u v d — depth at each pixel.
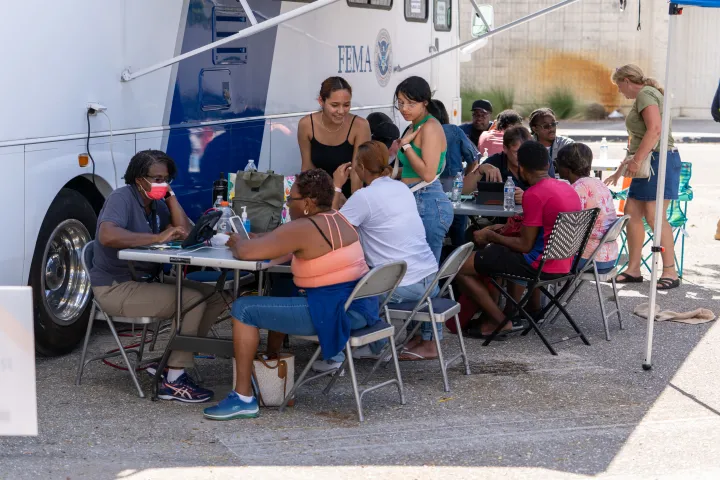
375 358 7.86
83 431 6.17
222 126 9.15
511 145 9.59
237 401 6.45
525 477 5.55
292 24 10.05
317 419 6.49
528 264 8.05
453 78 14.69
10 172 6.93
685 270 11.59
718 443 6.12
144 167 6.89
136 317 6.82
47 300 7.65
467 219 9.94
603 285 10.79
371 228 7.06
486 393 7.09
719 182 18.95
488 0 29.42
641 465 5.76
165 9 8.37
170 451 5.86
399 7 12.51
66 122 7.43
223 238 6.89
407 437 6.16
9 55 6.86
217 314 7.06
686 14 29.31
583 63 29.56
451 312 7.23
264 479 5.45
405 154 7.81
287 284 8.23
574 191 8.12
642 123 10.37
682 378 7.49
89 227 8.09
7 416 4.05
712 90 29.84
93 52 7.64
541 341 8.56
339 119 8.48
